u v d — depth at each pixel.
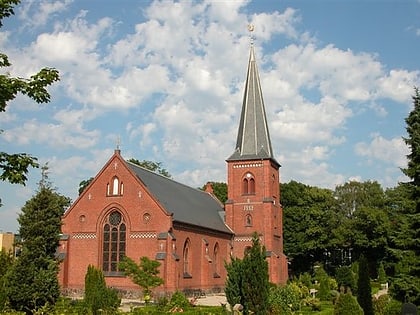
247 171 75.19
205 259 63.41
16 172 16.38
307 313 38.06
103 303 30.91
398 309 30.09
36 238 40.62
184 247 59.19
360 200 100.81
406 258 31.52
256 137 76.12
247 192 74.75
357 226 88.75
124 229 57.50
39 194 44.47
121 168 58.75
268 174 74.19
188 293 58.56
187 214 62.53
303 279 67.06
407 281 30.95
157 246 55.03
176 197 65.56
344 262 102.94
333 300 47.22
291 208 94.19
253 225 73.44
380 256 89.25
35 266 38.38
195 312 36.25
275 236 74.81
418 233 31.44
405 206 32.31
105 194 58.78
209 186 89.12
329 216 94.56
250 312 26.91
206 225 65.19
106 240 58.09
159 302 40.75
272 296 37.47
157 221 55.97
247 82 78.81
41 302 37.66
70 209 59.59
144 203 56.94
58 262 44.81
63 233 59.03
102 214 58.44
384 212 87.38
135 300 53.59
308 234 91.88
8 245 72.50
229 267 29.00
